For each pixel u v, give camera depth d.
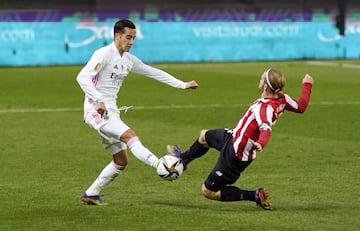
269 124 28.17
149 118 57.31
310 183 35.25
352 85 78.94
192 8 114.94
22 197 32.38
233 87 77.31
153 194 33.19
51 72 91.38
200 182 35.66
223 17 105.50
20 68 96.44
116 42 30.34
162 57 102.88
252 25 106.31
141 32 101.81
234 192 29.80
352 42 109.38
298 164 39.84
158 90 75.12
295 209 30.17
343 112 59.88
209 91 74.19
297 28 107.62
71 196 32.62
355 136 49.00
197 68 96.50
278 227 27.25
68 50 99.75
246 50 106.12
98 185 30.89
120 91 74.25
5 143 46.22
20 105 64.50
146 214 29.28
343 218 28.69
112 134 30.06
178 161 29.20
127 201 31.75
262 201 29.55
